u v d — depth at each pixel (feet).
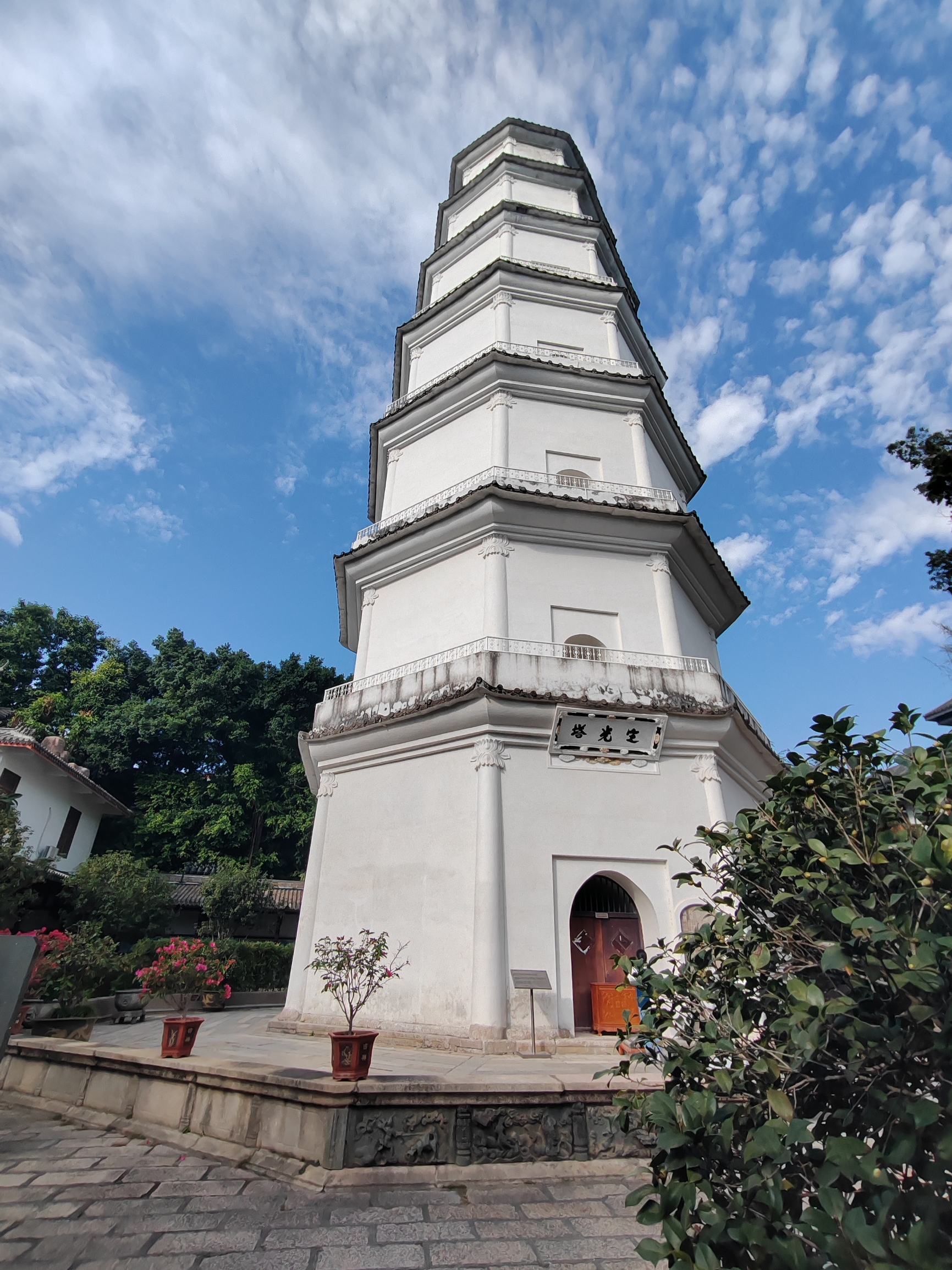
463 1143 25.23
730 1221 9.34
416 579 67.56
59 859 112.06
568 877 49.60
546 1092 26.78
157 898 98.12
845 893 11.26
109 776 150.10
